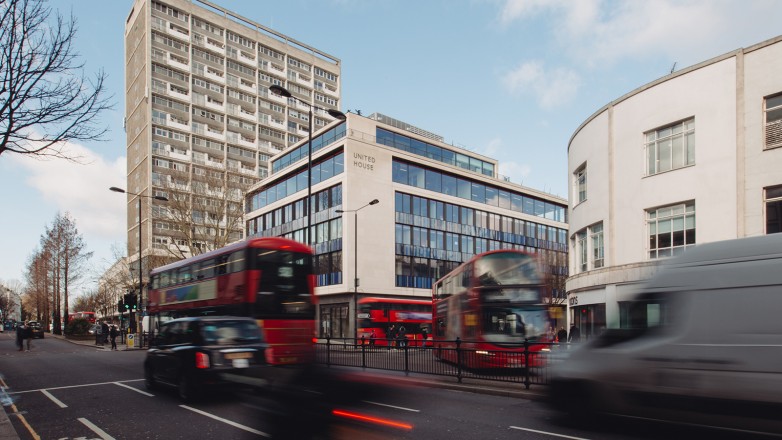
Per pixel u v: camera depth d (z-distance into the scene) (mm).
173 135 75875
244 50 85812
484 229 53281
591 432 7441
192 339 10266
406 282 44906
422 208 47531
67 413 9133
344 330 41719
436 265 47906
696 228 18594
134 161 78812
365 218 42562
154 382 11656
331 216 43562
